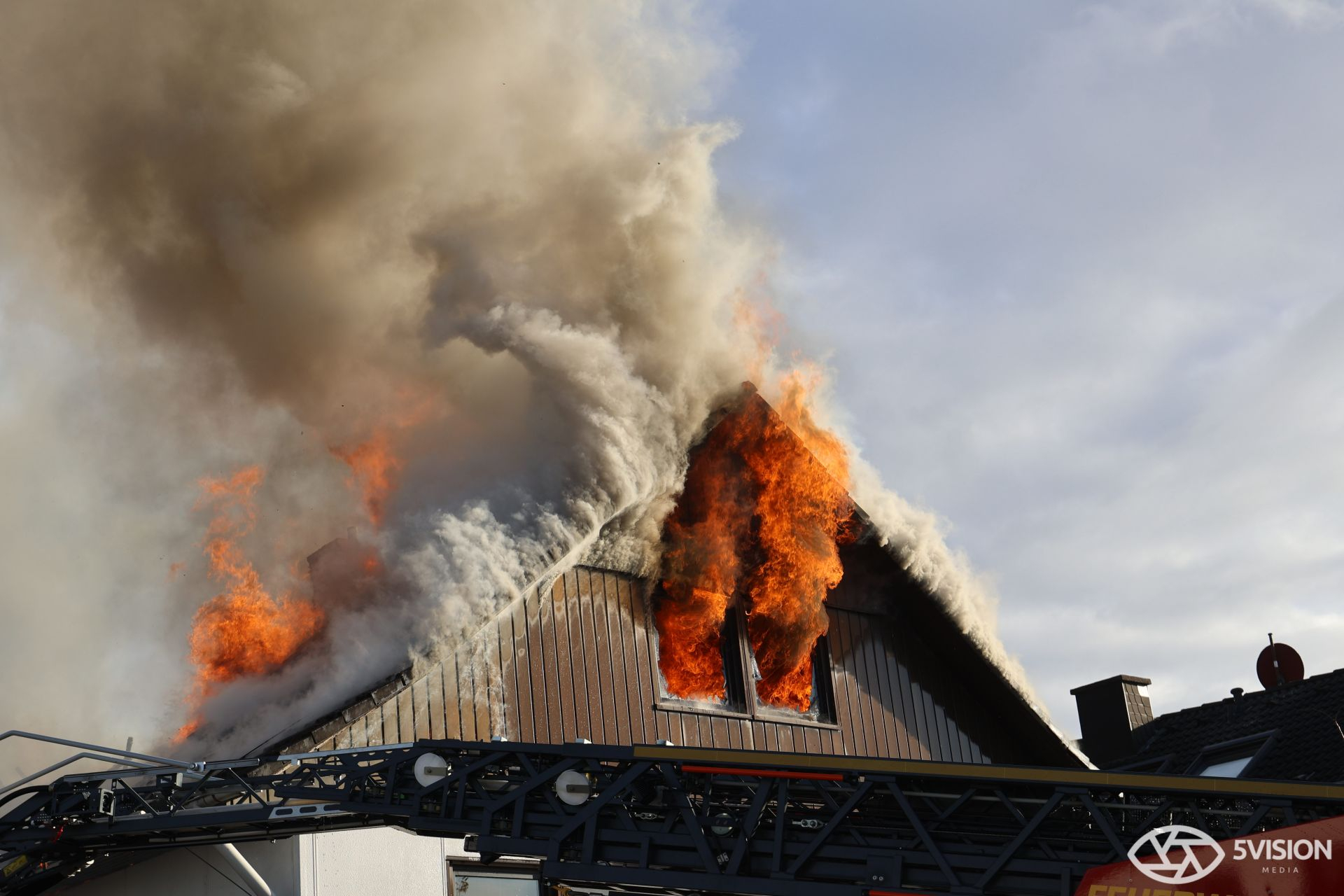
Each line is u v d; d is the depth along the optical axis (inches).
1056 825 398.0
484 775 392.8
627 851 374.0
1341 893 342.6
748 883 362.6
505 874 520.7
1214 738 665.0
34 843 395.2
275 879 448.8
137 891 443.8
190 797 406.9
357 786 394.3
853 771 368.5
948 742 677.9
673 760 374.9
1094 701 749.9
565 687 545.0
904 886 362.0
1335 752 584.4
